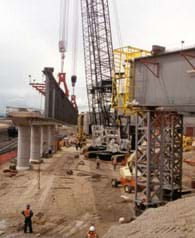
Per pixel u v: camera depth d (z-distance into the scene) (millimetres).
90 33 85562
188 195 32344
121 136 76000
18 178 47438
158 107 28000
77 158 72812
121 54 31266
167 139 31266
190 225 19312
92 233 23406
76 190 39781
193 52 25641
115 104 32906
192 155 63875
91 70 85750
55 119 68062
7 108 55344
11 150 84312
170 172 31266
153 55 27828
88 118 100062
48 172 52719
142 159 29891
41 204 33594
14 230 26609
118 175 50812
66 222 28328
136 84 29547
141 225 21172
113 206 32875
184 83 26188
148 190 28297
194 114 30125
